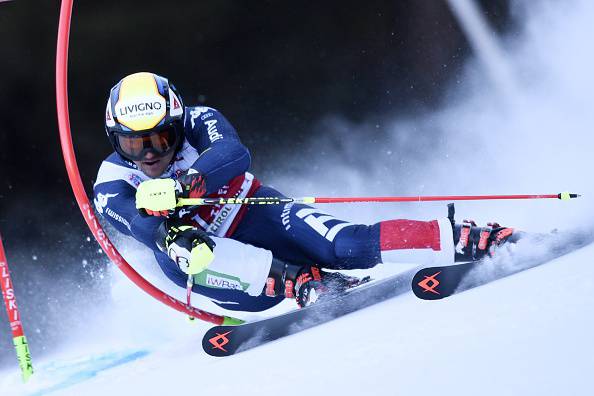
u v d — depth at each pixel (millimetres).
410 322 11156
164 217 14500
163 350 16562
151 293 15594
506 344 8547
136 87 14359
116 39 45438
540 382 7414
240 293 15703
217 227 15953
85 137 43281
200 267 13531
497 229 14164
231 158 14484
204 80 45469
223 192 15828
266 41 45781
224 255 15094
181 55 45938
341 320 13359
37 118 43375
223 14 46469
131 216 14922
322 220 15625
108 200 15320
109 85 44688
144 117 14180
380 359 9445
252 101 44562
